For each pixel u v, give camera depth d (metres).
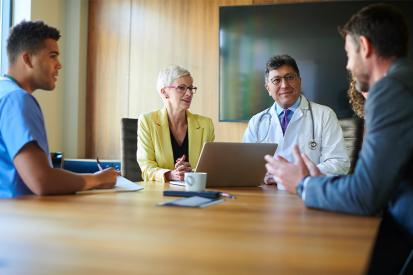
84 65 4.13
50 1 3.82
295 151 1.27
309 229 0.86
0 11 3.54
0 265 0.59
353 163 2.66
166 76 2.46
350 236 0.80
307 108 2.48
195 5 3.95
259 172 1.86
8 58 1.65
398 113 0.98
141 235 0.79
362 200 0.99
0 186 1.45
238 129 3.86
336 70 3.57
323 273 0.56
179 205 1.17
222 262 0.61
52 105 3.88
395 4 3.45
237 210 1.12
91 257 0.63
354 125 2.72
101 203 1.21
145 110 4.03
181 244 0.72
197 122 2.51
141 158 2.32
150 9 4.04
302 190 1.16
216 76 3.89
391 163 0.97
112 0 4.11
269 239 0.77
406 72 1.05
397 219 1.12
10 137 1.38
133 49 4.07
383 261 1.18
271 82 2.48
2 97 1.44
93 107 4.14
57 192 1.39
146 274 0.55
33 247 0.69
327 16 3.60
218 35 3.87
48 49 1.64
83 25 4.11
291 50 3.68
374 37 1.14
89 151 4.13
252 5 3.76
